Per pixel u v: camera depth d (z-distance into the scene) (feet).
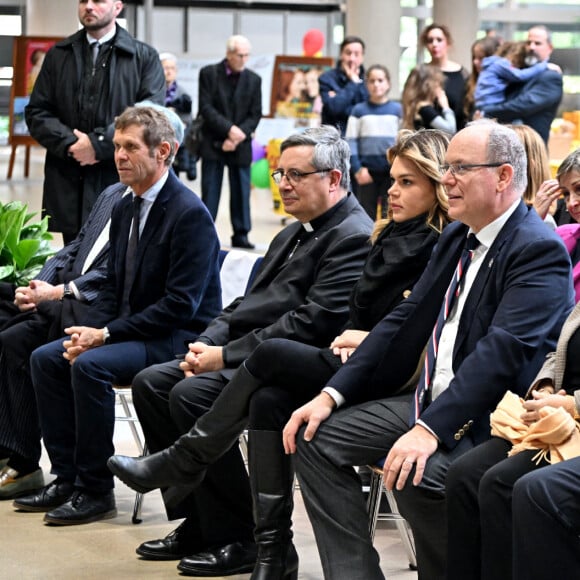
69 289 18.58
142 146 16.85
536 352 12.16
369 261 14.23
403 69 78.54
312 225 15.44
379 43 70.85
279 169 15.35
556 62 77.46
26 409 18.29
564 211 18.04
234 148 40.34
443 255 13.23
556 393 12.03
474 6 74.28
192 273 16.90
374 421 12.73
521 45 32.63
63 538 16.33
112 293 17.63
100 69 24.44
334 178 15.23
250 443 13.55
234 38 40.27
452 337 12.71
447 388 12.09
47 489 17.53
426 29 36.11
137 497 17.01
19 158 70.13
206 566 14.87
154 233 17.15
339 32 78.64
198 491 14.90
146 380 15.60
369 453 12.68
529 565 10.69
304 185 15.14
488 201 12.46
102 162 24.54
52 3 70.38
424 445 11.86
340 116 39.86
